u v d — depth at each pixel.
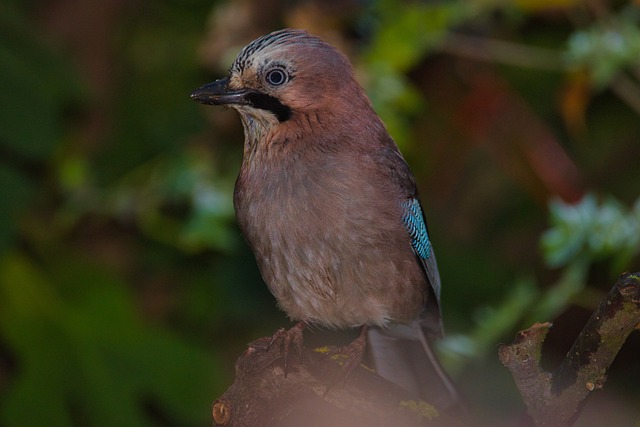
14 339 10.69
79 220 12.41
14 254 11.23
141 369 10.67
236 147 12.17
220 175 11.75
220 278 11.76
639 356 11.96
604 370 5.32
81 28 12.87
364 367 6.36
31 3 12.87
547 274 12.98
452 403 8.45
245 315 11.77
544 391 5.42
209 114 12.24
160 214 12.20
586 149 13.16
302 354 6.39
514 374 5.43
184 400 10.59
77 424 10.52
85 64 12.80
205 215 10.94
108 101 12.73
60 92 11.39
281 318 11.77
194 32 13.10
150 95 12.87
